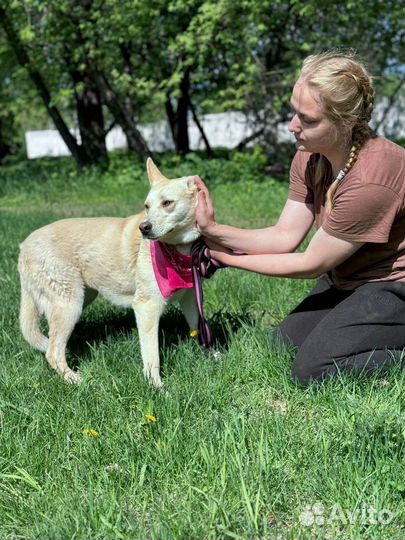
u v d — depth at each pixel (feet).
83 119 57.67
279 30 47.88
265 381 11.41
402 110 61.52
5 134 113.50
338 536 7.43
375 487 7.88
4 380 11.39
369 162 10.07
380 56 50.14
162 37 52.26
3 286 17.53
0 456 9.20
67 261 12.62
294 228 12.00
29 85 72.59
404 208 10.38
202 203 11.11
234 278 17.31
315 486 8.20
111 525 7.51
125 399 10.73
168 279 11.71
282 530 7.63
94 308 15.65
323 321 11.19
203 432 9.40
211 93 57.41
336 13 45.42
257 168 48.91
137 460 8.93
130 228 12.50
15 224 27.91
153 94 54.13
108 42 48.34
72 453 9.34
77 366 13.08
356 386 10.63
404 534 7.41
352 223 10.23
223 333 13.80
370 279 11.10
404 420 9.19
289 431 9.48
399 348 11.23
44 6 44.11
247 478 8.26
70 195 44.09
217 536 7.43
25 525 7.94
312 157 11.58
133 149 56.08
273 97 48.98
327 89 9.58
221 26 44.29
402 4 44.24
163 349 12.71
